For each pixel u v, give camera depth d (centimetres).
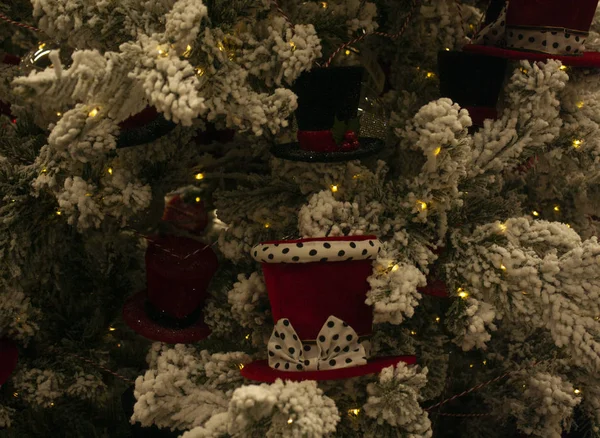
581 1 123
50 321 137
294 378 102
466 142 111
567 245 112
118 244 152
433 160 113
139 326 128
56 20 101
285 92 103
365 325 111
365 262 109
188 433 101
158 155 127
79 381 130
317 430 91
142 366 153
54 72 87
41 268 128
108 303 144
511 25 130
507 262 109
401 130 129
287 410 92
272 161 131
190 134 130
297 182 126
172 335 126
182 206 149
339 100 113
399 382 105
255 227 128
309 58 108
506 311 112
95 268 144
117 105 96
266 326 123
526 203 153
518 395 141
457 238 118
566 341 106
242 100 101
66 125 94
